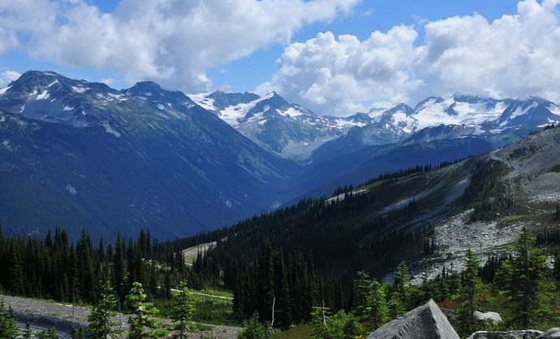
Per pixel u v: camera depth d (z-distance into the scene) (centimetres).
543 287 3916
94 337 4141
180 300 4806
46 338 6031
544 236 14962
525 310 3800
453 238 18250
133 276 12206
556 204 18162
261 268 11475
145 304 3997
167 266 16825
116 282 12256
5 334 5831
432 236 19100
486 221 18700
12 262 12744
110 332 4162
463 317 4069
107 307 4197
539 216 17625
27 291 12238
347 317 4859
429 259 16988
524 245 3922
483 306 4816
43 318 8806
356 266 18500
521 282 3847
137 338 3944
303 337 6397
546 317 3888
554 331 1688
